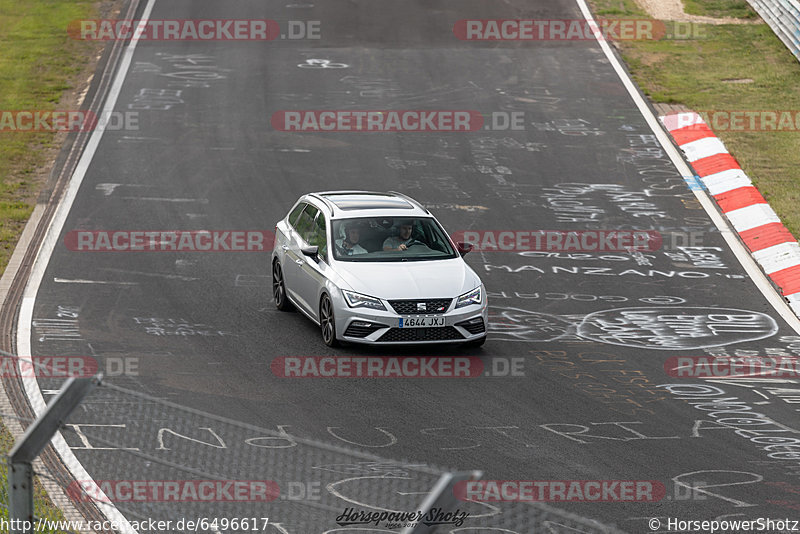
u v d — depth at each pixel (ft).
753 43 351.05
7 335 148.36
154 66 316.40
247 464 97.60
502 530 84.58
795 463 107.76
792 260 195.00
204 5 376.89
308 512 83.76
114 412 114.21
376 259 148.77
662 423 119.65
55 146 255.91
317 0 387.55
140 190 229.66
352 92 299.17
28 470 58.90
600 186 241.76
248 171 243.60
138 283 175.94
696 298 178.91
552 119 283.59
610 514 92.22
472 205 228.02
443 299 140.97
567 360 144.15
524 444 110.52
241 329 153.69
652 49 343.05
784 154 258.57
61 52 326.65
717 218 223.30
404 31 354.74
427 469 57.88
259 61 323.37
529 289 181.37
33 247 193.98
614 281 187.21
